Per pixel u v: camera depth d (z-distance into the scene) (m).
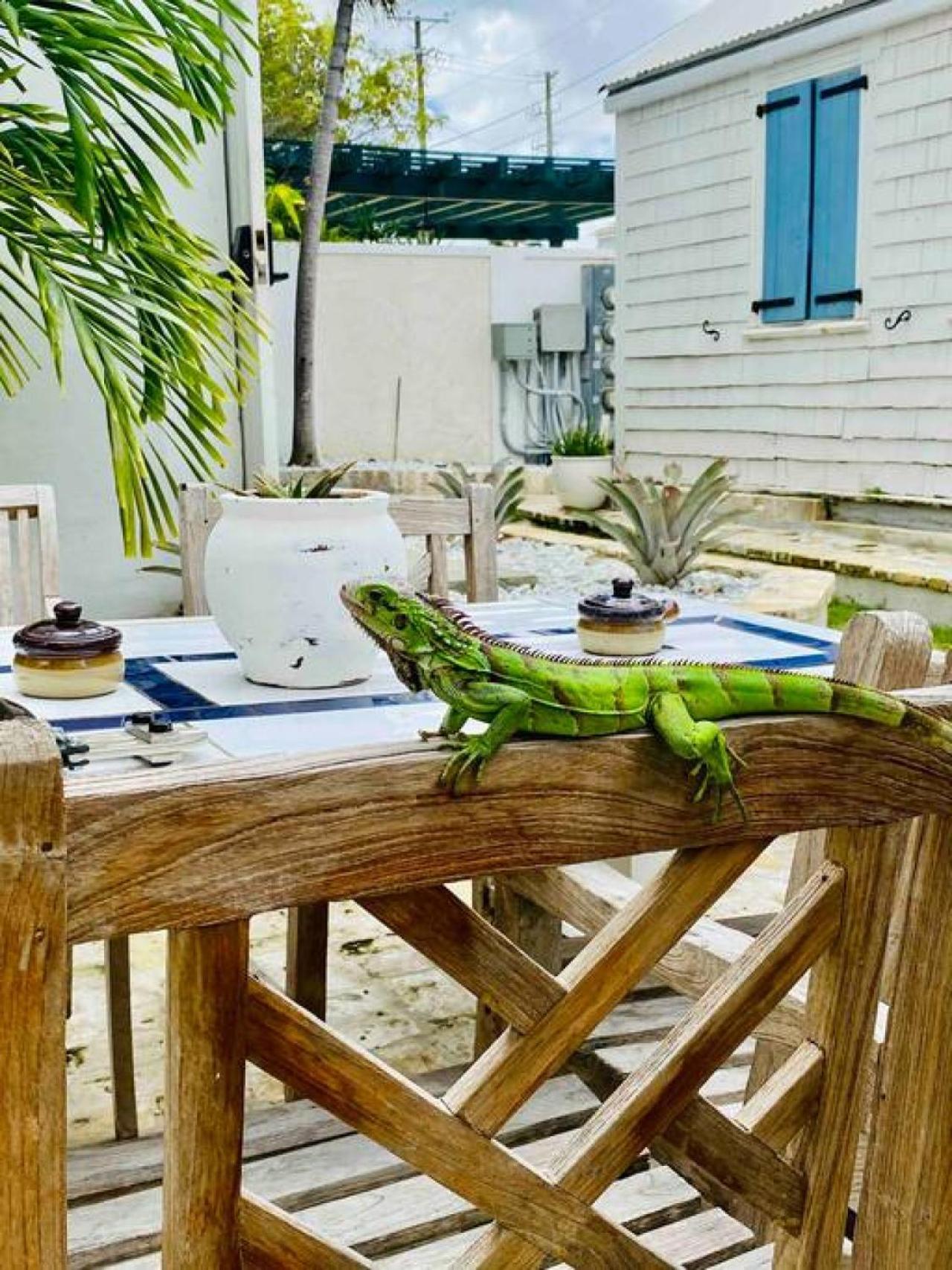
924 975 1.08
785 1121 1.04
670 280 9.48
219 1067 0.77
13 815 0.67
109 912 0.72
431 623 1.03
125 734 1.77
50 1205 0.71
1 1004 0.68
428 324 13.02
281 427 12.47
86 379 4.99
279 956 2.85
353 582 1.07
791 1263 1.08
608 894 1.82
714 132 8.89
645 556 6.66
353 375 12.88
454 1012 2.65
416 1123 0.85
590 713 0.99
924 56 7.34
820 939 1.02
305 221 9.81
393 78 22.95
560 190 13.91
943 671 1.58
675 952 1.70
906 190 7.57
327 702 2.00
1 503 2.87
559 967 2.18
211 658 2.33
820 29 7.85
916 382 7.69
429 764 0.82
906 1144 1.10
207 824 0.74
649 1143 0.96
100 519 5.14
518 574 7.21
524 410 13.42
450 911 0.84
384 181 13.42
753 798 0.96
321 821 0.78
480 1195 0.88
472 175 13.55
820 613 6.16
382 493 2.13
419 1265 1.41
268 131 21.52
